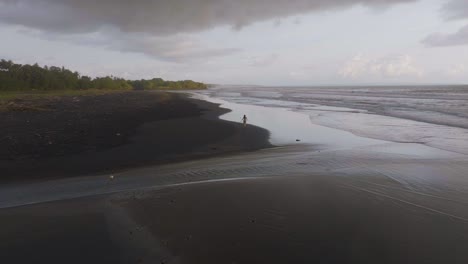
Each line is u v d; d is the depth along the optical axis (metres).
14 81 63.53
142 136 16.59
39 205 6.93
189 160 12.09
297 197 7.23
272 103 45.28
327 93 82.56
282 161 11.43
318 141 16.12
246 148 14.46
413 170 9.76
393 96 57.03
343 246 5.14
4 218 6.17
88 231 5.59
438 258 4.84
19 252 4.93
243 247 5.07
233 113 30.22
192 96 66.31
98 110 29.06
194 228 5.68
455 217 6.30
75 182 9.07
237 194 7.41
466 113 26.39
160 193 7.53
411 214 6.42
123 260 4.71
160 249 4.99
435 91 77.75
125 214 6.30
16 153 12.28
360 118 25.45
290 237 5.39
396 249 5.08
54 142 14.29
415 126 20.41
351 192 7.63
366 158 11.70
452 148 13.73
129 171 10.35
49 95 52.41
